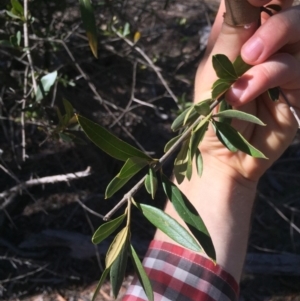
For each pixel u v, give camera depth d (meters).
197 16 1.80
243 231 0.60
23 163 1.32
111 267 0.33
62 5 1.06
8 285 1.20
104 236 0.34
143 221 1.32
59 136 0.70
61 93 1.13
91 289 1.22
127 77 1.47
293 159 1.45
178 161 0.37
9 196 1.15
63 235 1.26
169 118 1.48
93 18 0.33
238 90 0.40
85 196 1.34
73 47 1.18
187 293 0.55
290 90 0.52
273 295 1.25
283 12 0.41
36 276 1.22
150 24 1.71
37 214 1.31
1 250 1.25
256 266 1.28
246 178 0.61
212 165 0.62
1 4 0.93
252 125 0.58
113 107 1.30
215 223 0.60
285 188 1.43
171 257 0.58
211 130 0.59
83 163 1.34
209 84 0.53
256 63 0.41
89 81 1.14
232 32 0.43
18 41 0.84
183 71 1.57
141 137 1.44
